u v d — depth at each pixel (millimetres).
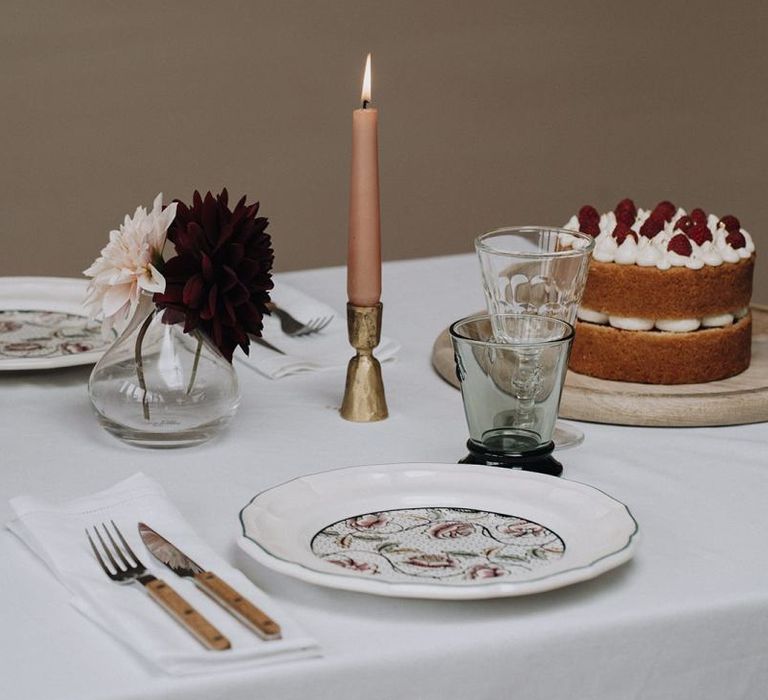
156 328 1100
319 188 4043
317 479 955
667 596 818
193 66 3854
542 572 830
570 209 4332
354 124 1151
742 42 4367
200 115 3891
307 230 4062
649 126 4352
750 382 1297
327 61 3971
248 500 998
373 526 910
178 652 698
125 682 703
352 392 1199
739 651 821
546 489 949
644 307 1285
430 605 799
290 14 3906
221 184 3953
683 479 1054
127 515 909
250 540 823
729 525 952
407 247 4164
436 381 1333
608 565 790
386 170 4094
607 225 1407
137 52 3789
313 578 769
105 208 3859
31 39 3684
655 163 4383
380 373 1206
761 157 4438
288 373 1343
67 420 1194
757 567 872
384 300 1650
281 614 753
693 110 4375
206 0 3820
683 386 1285
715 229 1376
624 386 1287
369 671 729
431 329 1524
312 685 717
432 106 4102
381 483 968
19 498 921
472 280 1752
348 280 1181
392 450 1120
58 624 778
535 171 4262
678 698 813
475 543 881
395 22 4012
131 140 3842
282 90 3949
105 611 761
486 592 749
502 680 760
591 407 1207
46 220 3809
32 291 1520
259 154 3971
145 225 1080
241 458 1096
